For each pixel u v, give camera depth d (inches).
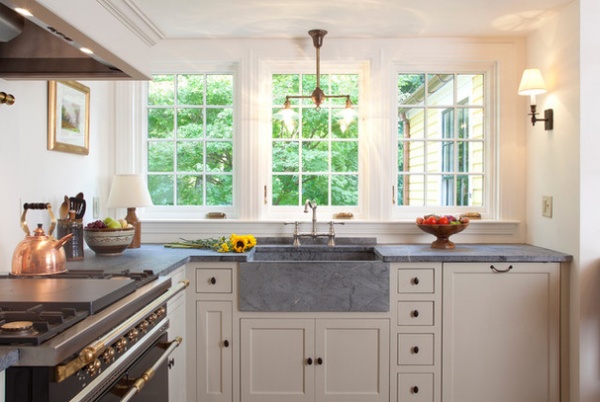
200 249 111.8
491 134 125.3
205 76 128.0
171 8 102.9
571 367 100.8
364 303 100.9
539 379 102.0
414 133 127.5
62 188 98.9
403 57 122.5
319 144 128.2
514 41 122.0
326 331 101.7
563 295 101.7
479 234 122.0
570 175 101.4
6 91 77.3
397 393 102.0
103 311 52.5
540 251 106.7
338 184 128.4
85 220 108.7
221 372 102.7
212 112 128.3
